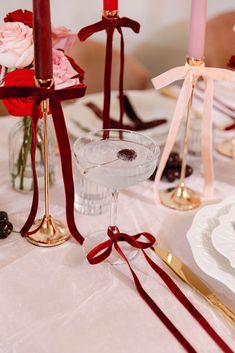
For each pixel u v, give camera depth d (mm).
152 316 730
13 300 743
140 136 844
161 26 1826
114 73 1552
